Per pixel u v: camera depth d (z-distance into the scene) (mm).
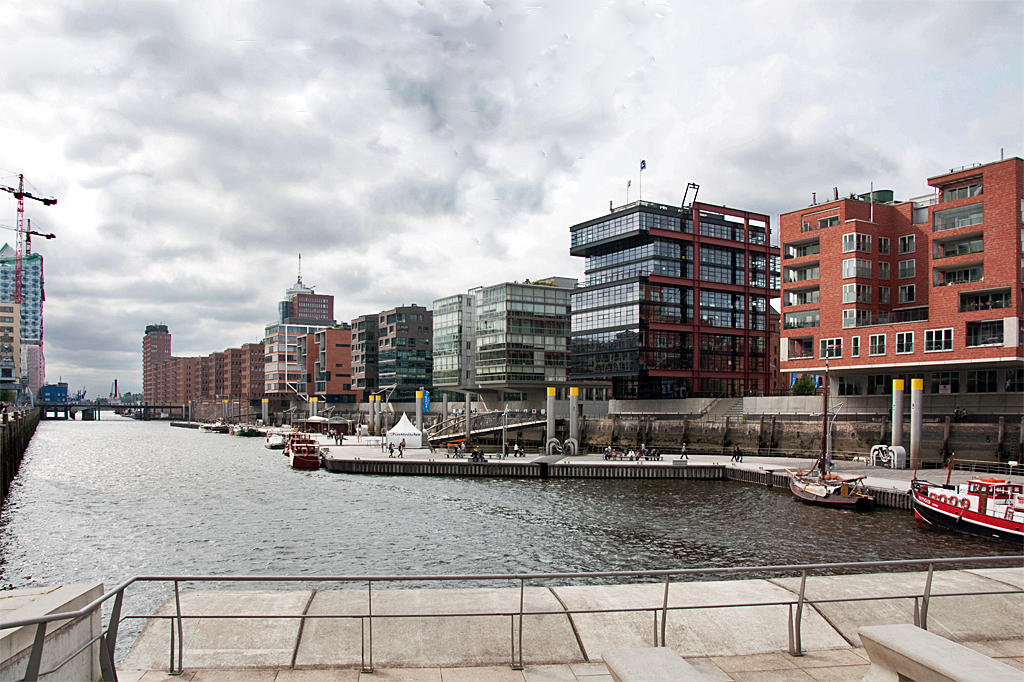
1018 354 62656
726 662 10312
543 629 11125
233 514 54656
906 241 80875
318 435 153375
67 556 40844
